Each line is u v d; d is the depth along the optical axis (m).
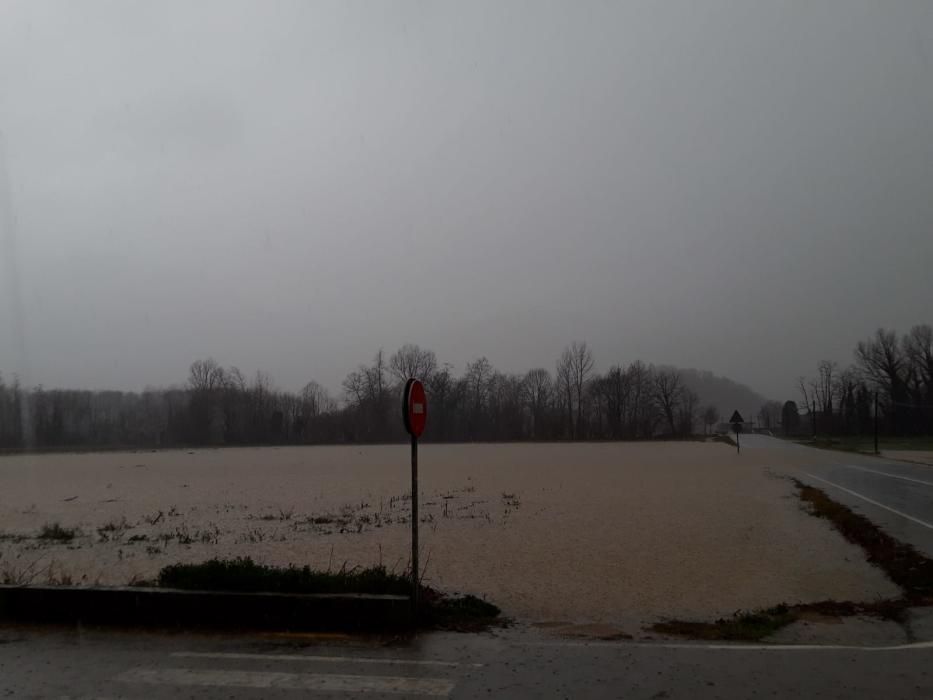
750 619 9.16
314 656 7.34
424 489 32.88
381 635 8.16
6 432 102.62
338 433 113.75
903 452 67.62
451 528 19.59
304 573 9.05
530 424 123.88
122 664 7.11
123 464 62.75
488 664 7.08
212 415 115.38
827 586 11.96
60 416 111.38
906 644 7.92
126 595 8.68
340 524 21.00
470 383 122.88
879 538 15.98
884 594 11.23
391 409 114.25
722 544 16.44
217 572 9.03
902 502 23.75
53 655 7.44
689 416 137.12
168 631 8.32
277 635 8.15
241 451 89.19
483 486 33.84
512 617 9.58
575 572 13.38
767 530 18.56
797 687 6.34
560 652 7.52
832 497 25.58
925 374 104.44
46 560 15.77
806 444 95.00
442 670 6.89
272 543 17.53
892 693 6.17
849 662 7.11
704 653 7.47
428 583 12.41
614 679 6.59
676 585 12.21
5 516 25.72
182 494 33.12
